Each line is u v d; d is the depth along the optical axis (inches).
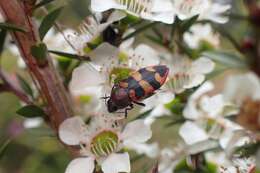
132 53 6.0
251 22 5.7
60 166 10.4
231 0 6.9
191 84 6.2
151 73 5.6
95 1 5.7
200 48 7.0
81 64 6.3
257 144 5.5
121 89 5.6
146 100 6.0
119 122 5.8
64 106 5.8
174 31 6.4
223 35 6.3
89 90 6.7
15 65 8.6
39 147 10.4
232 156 5.6
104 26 5.8
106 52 5.8
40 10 6.5
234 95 5.0
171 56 6.6
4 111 10.8
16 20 5.6
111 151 5.8
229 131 6.3
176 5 6.2
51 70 5.8
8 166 11.7
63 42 6.4
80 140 5.8
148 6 5.9
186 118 6.5
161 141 8.1
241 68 5.9
